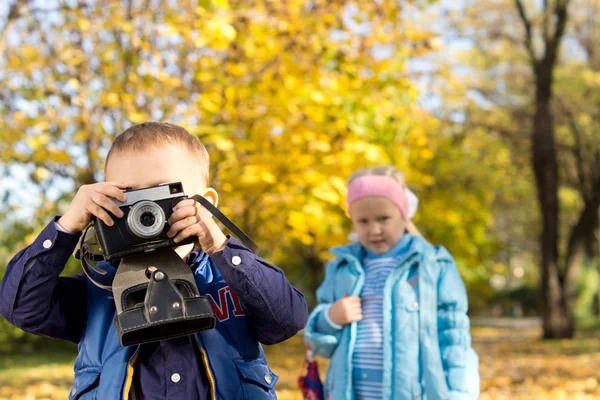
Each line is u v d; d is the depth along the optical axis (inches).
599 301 1346.0
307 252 689.0
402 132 331.6
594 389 319.0
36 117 274.1
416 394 122.5
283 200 266.1
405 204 140.1
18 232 317.7
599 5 754.8
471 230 617.0
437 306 128.3
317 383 137.5
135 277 69.7
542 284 693.9
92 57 289.7
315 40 274.7
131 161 74.0
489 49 772.0
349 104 274.1
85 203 68.1
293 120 269.3
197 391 72.3
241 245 74.0
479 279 809.5
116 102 265.4
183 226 68.1
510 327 1088.8
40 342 581.9
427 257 130.3
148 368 72.7
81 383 73.1
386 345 126.2
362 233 138.2
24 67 282.4
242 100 270.1
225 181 269.9
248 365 75.2
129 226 67.3
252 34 261.6
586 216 728.3
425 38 308.0
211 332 74.2
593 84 740.0
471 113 716.0
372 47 298.5
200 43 238.7
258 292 73.5
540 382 342.3
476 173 637.9
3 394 300.0
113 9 286.2
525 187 817.5
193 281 70.8
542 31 688.4
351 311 130.3
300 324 78.6
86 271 72.3
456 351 124.3
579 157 765.3
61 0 296.8
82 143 284.2
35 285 72.2
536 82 686.5
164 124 78.6
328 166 266.8
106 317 75.6
